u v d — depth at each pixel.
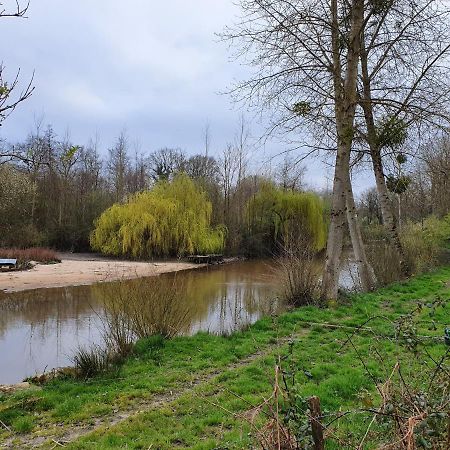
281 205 35.84
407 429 2.37
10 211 33.78
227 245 36.59
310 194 36.09
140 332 8.84
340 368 6.45
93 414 5.56
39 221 39.22
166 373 7.00
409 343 3.30
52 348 10.42
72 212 40.50
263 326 9.52
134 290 9.27
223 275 25.06
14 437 5.01
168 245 32.69
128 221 32.53
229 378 6.55
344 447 3.45
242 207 38.34
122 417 5.46
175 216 32.75
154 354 7.92
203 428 4.91
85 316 14.12
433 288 13.65
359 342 7.77
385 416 2.66
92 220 39.78
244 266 30.77
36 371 8.44
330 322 9.48
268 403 2.72
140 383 6.53
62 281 21.50
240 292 18.22
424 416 2.35
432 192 29.95
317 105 11.66
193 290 18.81
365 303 11.19
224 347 8.23
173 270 26.70
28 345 10.70
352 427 3.92
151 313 8.98
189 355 7.94
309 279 11.74
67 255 36.47
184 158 57.69
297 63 11.32
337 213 11.48
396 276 15.14
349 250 28.12
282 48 11.12
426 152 13.85
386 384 2.71
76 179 45.53
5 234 34.03
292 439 2.47
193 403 5.66
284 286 12.02
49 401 5.97
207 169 50.09
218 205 37.31
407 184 14.59
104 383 6.69
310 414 2.55
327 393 5.45
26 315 14.32
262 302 13.66
